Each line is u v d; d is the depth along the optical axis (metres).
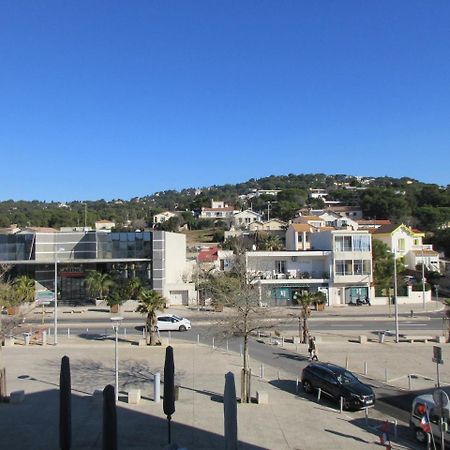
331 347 34.53
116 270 58.62
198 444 17.20
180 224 143.62
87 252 57.53
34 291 51.22
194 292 57.88
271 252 60.03
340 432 18.86
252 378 26.45
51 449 16.73
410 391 24.89
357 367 29.23
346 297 59.47
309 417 20.50
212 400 22.11
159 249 57.53
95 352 32.00
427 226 109.50
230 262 61.09
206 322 45.00
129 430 18.39
